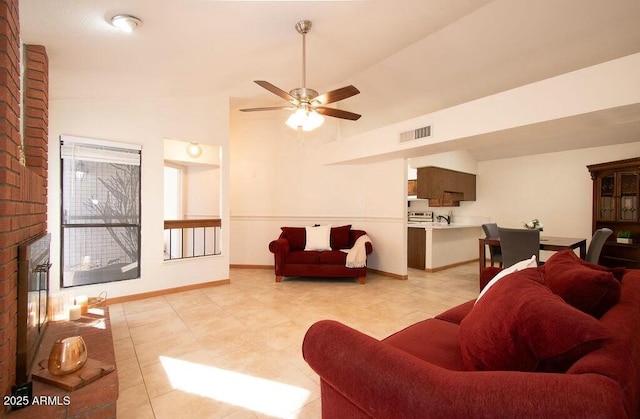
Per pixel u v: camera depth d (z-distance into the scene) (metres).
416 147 3.84
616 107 2.32
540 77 3.57
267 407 1.73
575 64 3.27
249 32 2.44
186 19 2.06
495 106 3.02
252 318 3.08
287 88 4.18
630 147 4.86
